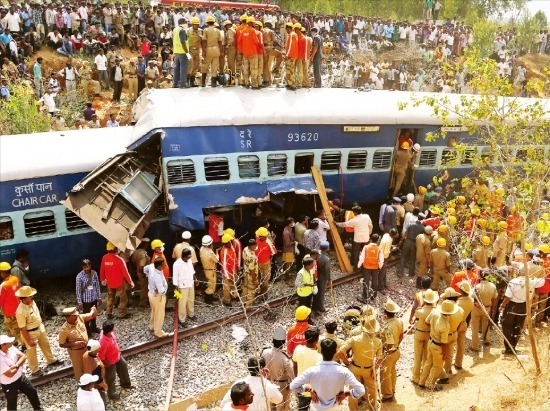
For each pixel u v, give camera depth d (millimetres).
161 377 10992
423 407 9688
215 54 16219
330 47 32000
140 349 11695
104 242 14148
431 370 10359
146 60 25828
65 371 10805
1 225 13023
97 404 8305
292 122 15617
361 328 9164
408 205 16234
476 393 9852
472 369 11211
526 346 11930
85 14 27328
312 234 14133
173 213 13953
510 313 11445
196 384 10812
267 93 16500
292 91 17031
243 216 15805
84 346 9672
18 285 11445
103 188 13367
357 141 16656
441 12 53875
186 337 12328
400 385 10859
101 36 26766
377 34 35594
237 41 16312
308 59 17297
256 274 13273
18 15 25141
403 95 18609
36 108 19391
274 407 8797
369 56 33781
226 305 13711
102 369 9453
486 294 11586
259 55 16531
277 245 16344
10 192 13000
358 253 15461
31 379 10555
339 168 16578
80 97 23875
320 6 48125
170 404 10086
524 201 10305
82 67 25516
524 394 9469
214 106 15211
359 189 17188
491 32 37062
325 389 7621
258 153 15188
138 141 14289
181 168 14227
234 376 11062
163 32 28000
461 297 10797
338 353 9102
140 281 13234
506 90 10562
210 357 11672
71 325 9648
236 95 15977
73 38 26766
